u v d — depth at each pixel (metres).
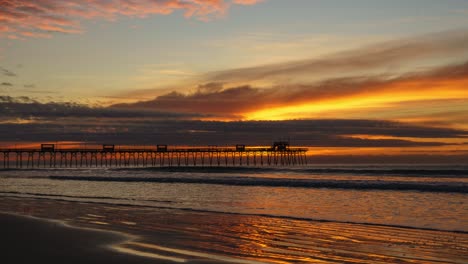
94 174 57.41
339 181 29.94
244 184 32.00
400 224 13.41
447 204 18.77
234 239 10.82
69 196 23.80
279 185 30.45
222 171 70.69
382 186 26.94
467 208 17.44
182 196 23.41
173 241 10.46
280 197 22.53
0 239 10.56
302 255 9.09
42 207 18.28
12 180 42.16
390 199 21.05
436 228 12.62
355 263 8.52
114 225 13.06
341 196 22.75
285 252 9.36
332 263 8.48
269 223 13.62
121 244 10.01
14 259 8.48
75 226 12.73
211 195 23.84
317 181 30.17
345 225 13.23
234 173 60.56
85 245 9.83
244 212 16.55
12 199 22.08
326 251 9.52
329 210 17.16
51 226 12.70
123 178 39.91
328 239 10.89
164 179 37.19
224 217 15.01
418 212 16.39
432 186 25.47
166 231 11.95
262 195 23.62
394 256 9.09
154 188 29.28
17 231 11.77
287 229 12.42
